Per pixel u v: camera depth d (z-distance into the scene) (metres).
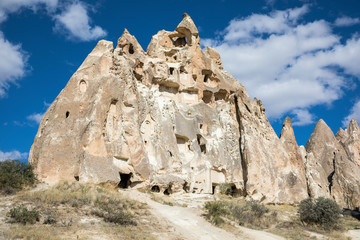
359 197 51.38
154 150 40.06
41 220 21.64
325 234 29.86
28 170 31.28
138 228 23.09
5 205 23.62
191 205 33.97
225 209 31.20
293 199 47.34
